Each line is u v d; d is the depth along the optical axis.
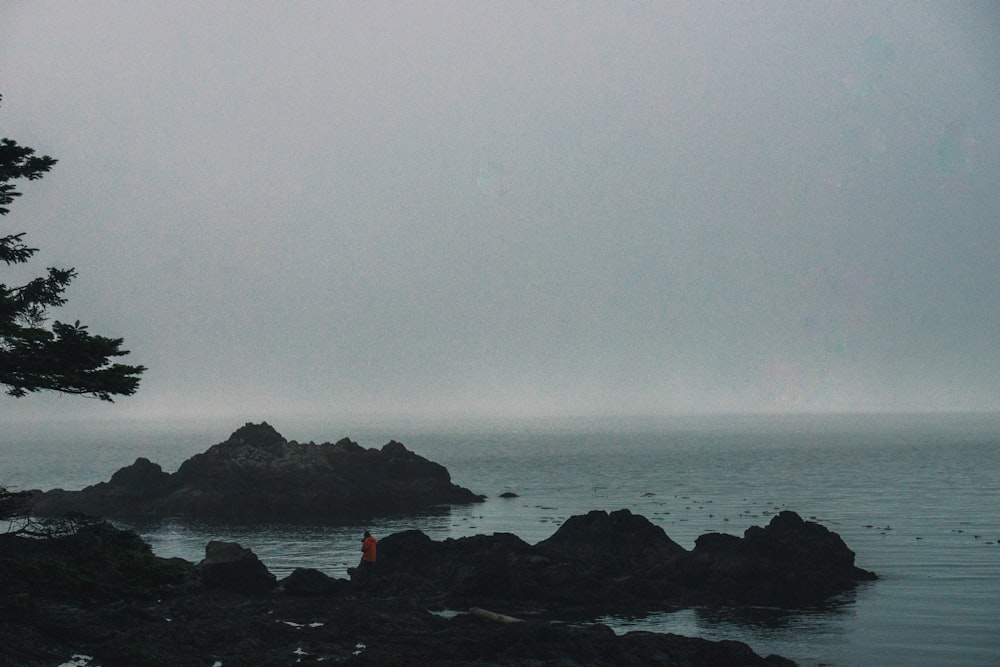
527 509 83.12
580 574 42.19
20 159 21.28
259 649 29.48
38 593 20.17
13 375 20.28
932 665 30.02
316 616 35.22
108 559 21.06
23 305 21.17
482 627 33.25
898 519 68.50
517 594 40.50
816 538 46.19
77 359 20.50
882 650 31.77
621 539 48.66
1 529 46.38
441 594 40.88
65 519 22.02
